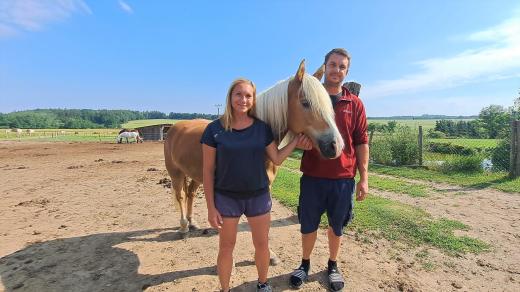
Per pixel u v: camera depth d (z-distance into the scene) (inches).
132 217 208.2
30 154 682.8
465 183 307.1
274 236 171.9
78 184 322.7
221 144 96.0
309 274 129.4
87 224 195.5
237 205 99.7
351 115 112.1
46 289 121.8
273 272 131.4
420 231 173.8
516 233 173.6
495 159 383.6
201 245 160.7
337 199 114.0
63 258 147.5
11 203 247.8
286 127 110.3
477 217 201.5
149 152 745.0
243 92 94.0
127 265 139.7
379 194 269.0
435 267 136.0
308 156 115.9
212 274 131.1
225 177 97.7
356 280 125.1
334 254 122.6
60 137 1678.2
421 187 295.6
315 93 99.7
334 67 109.5
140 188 299.6
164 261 143.2
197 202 244.1
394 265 137.6
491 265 137.6
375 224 185.9
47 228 188.5
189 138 151.2
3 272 135.1
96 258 147.2
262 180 101.0
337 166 111.7
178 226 189.6
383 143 480.1
